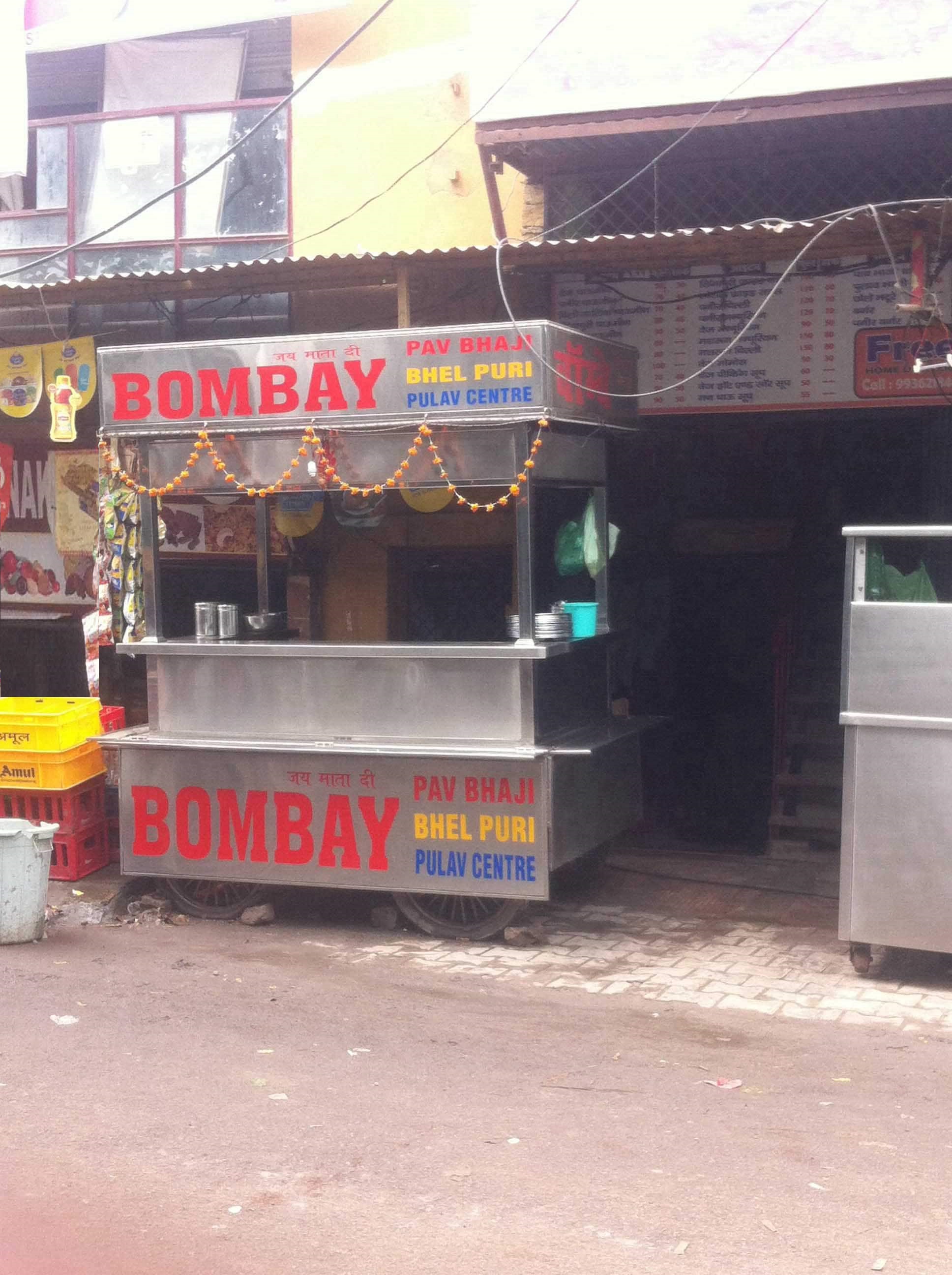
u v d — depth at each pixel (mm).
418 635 9969
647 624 10562
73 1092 5148
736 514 10391
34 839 7293
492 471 6996
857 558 6395
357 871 7320
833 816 9195
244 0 9641
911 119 8125
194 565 9500
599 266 8133
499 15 8531
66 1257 3889
